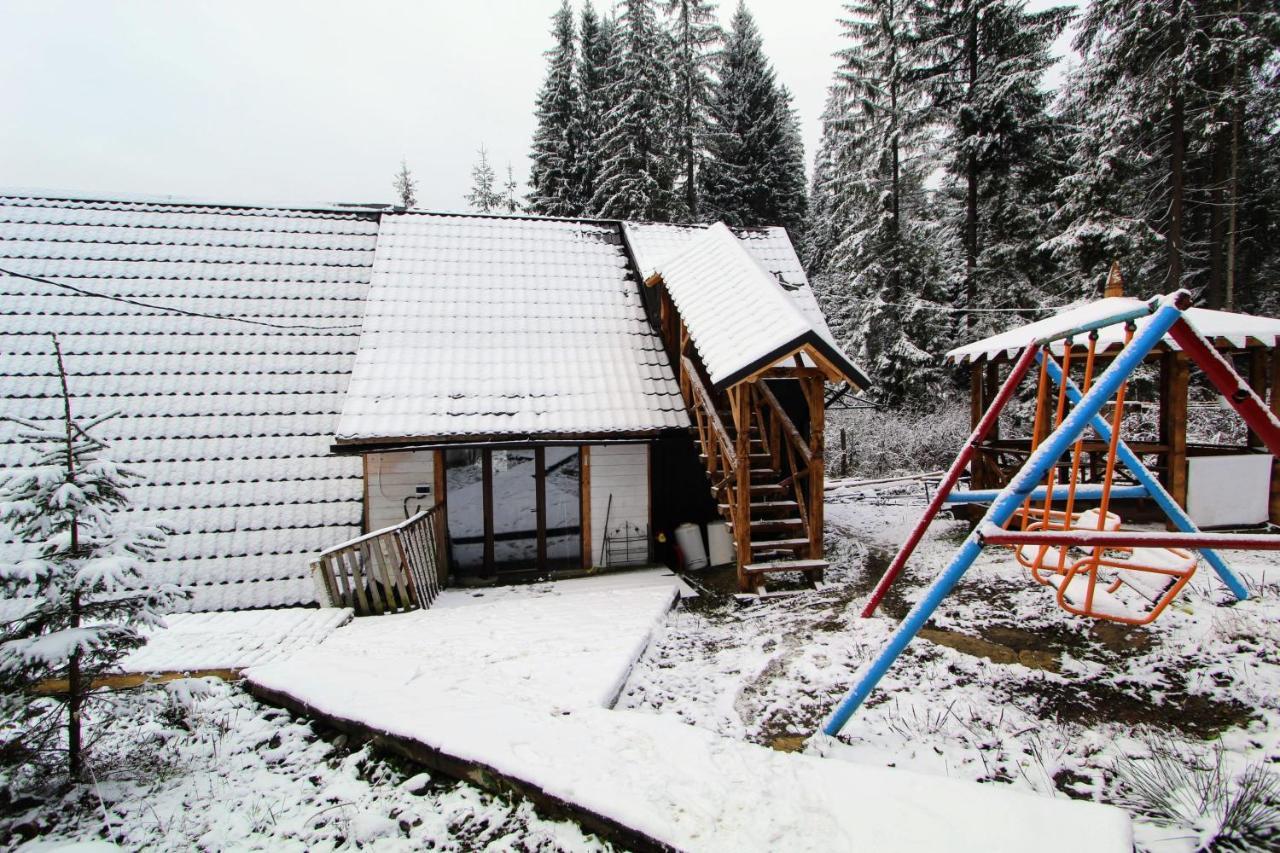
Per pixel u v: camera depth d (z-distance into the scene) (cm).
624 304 1187
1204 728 433
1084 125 2031
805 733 472
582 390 983
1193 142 1852
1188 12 1588
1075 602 609
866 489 1581
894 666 564
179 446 936
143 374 983
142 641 449
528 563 998
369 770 446
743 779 373
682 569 960
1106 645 565
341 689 523
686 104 2602
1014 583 738
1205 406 1847
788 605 778
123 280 1077
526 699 497
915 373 2078
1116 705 472
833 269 2439
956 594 727
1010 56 1980
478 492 994
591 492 1008
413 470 949
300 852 367
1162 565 470
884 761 423
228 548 880
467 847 362
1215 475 880
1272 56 1716
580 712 471
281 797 421
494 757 405
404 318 1044
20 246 1082
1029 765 407
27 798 416
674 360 1084
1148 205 2103
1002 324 2108
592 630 673
